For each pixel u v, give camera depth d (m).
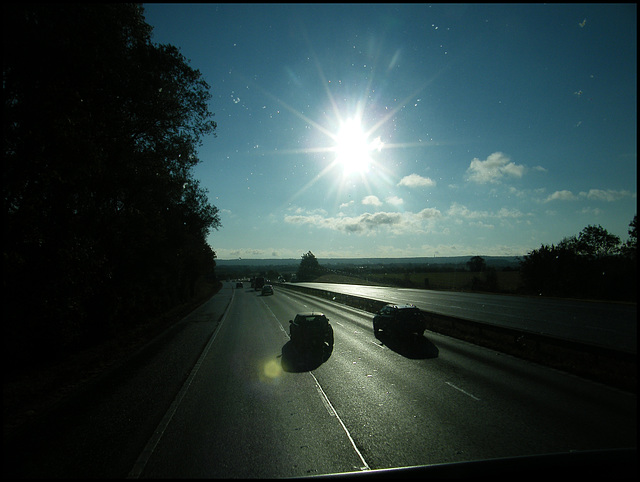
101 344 16.39
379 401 7.79
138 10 13.48
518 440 5.65
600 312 26.05
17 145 10.27
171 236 31.14
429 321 20.41
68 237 12.19
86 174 11.82
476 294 48.09
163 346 15.66
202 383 9.62
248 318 25.69
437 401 7.69
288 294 56.53
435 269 144.38
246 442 5.89
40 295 11.59
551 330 17.86
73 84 11.33
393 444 5.66
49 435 6.38
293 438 6.02
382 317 16.84
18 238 10.59
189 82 16.52
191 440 6.02
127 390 9.16
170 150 18.31
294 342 14.55
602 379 9.17
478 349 13.48
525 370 10.29
